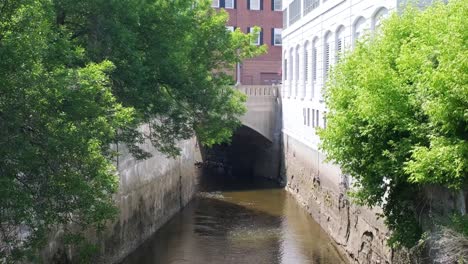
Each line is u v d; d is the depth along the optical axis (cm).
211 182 4384
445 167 1144
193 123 2347
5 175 1042
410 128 1291
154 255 2464
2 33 1101
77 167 1166
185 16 2161
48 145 1082
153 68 2020
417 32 1430
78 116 1161
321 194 3012
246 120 4359
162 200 3003
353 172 1559
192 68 2325
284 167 4253
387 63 1439
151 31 2019
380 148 1435
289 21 4212
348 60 1652
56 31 1557
